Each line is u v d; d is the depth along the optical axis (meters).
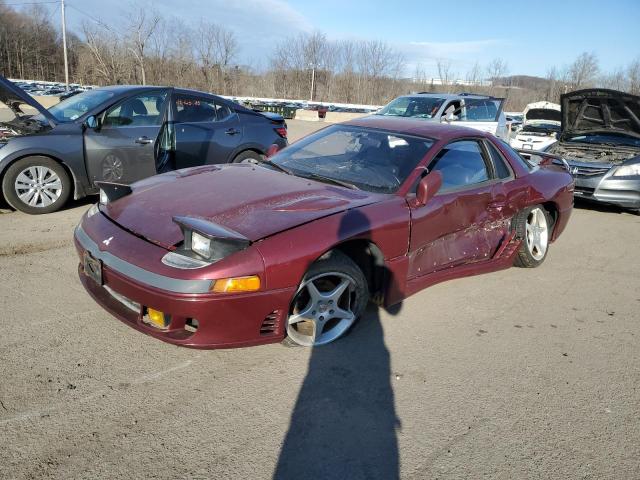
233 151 6.62
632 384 2.99
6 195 5.30
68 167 5.48
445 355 3.16
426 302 3.94
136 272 2.62
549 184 4.70
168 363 2.83
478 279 4.52
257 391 2.65
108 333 3.10
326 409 2.55
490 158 4.21
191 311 2.52
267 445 2.28
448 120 9.79
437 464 2.24
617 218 7.45
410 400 2.68
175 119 6.12
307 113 25.30
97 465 2.08
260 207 2.98
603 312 3.99
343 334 3.20
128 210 3.10
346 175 3.68
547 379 2.98
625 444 2.46
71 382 2.60
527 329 3.61
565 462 2.31
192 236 2.59
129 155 5.77
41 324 3.14
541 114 13.73
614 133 8.28
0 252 4.30
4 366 2.68
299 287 2.79
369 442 2.35
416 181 3.51
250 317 2.65
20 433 2.22
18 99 5.40
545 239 4.85
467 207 3.83
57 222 5.27
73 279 3.84
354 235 2.95
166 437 2.27
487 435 2.46
